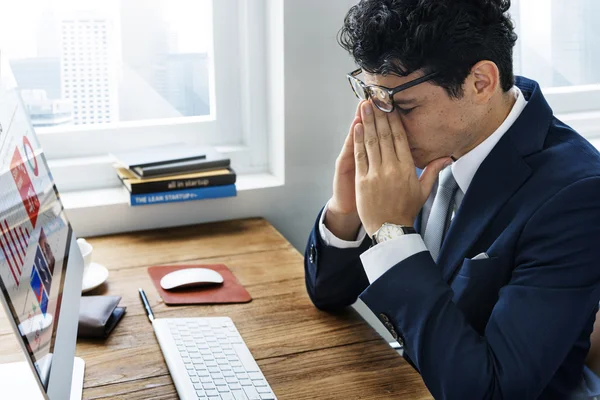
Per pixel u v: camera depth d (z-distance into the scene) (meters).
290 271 1.68
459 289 1.22
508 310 1.13
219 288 1.58
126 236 1.90
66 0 1.96
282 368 1.27
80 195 1.97
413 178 1.25
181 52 2.10
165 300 1.51
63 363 1.05
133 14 2.03
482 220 1.24
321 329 1.41
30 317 0.93
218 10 2.08
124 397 1.18
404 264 1.19
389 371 1.26
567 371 1.22
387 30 1.13
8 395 1.12
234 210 2.03
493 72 1.15
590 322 1.22
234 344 1.33
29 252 1.01
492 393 1.11
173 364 1.24
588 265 1.12
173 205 1.96
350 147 1.42
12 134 1.08
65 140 2.04
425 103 1.18
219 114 2.15
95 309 1.41
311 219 2.11
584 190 1.14
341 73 2.02
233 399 1.15
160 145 2.12
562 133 1.26
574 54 2.28
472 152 1.25
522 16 2.21
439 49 1.12
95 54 2.03
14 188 1.02
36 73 1.99
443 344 1.14
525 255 1.16
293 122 2.02
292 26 1.95
